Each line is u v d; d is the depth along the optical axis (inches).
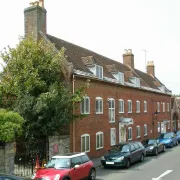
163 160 888.9
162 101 1786.4
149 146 1000.2
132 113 1290.6
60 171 515.8
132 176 646.5
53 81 749.3
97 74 973.8
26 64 722.2
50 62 750.5
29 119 698.2
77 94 745.0
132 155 785.6
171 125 1962.4
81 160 577.6
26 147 700.7
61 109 699.4
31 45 745.6
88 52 1140.5
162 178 620.7
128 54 1539.1
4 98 749.3
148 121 1508.4
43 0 927.7
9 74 754.8
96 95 970.7
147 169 735.7
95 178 618.2
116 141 1112.2
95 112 962.7
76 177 540.7
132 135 1280.8
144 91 1460.4
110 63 1273.4
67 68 810.2
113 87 1104.8
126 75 1333.7
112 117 1091.9
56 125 689.6
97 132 971.3
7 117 591.8
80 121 869.8
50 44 778.8
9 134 561.0
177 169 727.1
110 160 749.3
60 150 754.2
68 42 1050.1
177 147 1285.7
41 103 674.8
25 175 620.7
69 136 810.2
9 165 569.9
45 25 934.4
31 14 898.1
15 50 747.4
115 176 649.6
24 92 714.2
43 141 714.8
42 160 689.6
